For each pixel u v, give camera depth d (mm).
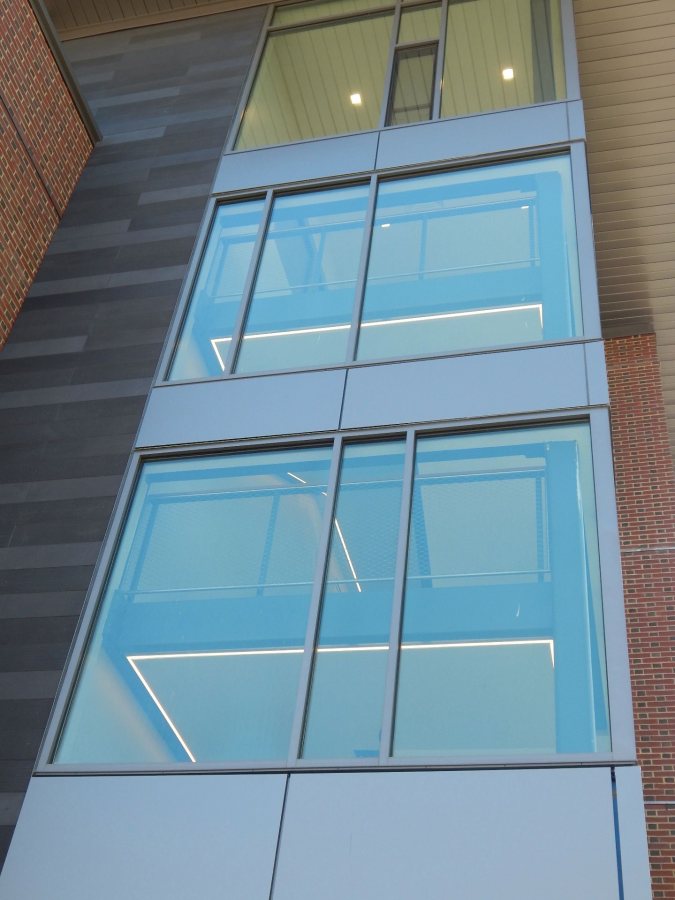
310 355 8922
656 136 13430
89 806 6457
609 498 7043
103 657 7285
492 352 8328
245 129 11727
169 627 7340
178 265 10125
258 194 10711
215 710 6777
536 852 5617
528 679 6328
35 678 7211
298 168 10859
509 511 7234
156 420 8781
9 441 8914
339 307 9219
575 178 9617
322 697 6605
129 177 11438
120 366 9320
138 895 5992
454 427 7879
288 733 6527
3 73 10508
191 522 7977
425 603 6879
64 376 9359
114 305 9906
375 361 8602
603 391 7746
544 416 7707
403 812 5953
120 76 13078
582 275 8664
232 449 8383
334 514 7609
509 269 8984
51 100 11328
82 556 7898
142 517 8125
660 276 14867
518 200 9633
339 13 12750
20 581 7836
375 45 12180
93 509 8219
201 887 5953
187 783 6434
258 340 9227
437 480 7590
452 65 11508
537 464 7473
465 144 10422
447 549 7129
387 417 8125
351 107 11531
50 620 7543
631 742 5887
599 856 5520
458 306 8836
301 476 8000
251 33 12992
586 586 6672
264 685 6812
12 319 9984
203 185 11023
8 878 6215
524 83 11039
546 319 8484
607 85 13086
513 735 6113
